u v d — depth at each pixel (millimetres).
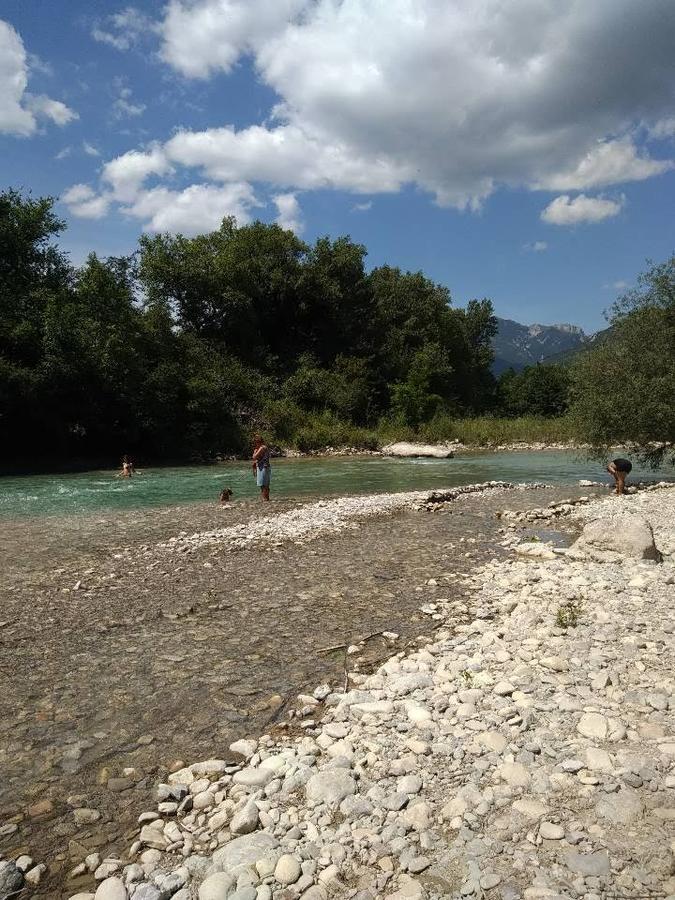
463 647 7203
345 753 4980
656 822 3908
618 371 23312
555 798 4207
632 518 11797
